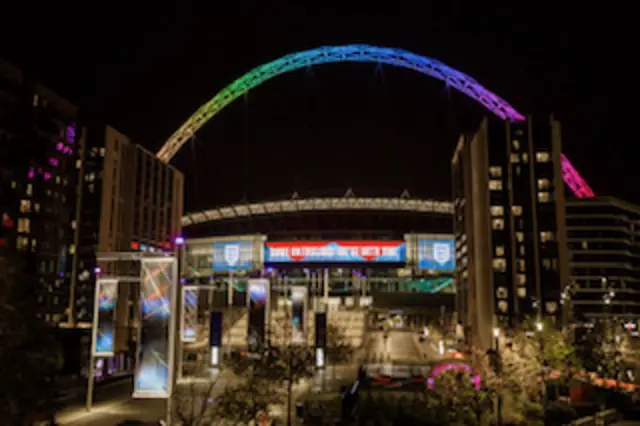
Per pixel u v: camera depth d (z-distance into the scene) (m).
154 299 43.53
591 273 155.50
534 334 76.81
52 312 113.62
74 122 125.94
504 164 127.88
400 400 49.69
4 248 40.84
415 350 111.81
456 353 98.88
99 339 58.00
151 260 43.94
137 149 144.25
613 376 73.50
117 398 66.75
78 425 52.00
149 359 43.16
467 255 143.00
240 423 44.47
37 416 36.38
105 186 131.88
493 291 123.06
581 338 79.50
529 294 121.56
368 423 45.22
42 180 113.06
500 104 189.25
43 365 36.94
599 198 159.25
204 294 178.50
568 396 54.56
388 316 158.88
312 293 198.50
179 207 171.62
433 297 184.62
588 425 44.88
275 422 47.31
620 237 157.25
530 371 59.53
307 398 59.50
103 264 123.94
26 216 108.06
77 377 73.31
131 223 139.75
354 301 187.25
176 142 199.25
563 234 123.69
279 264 190.38
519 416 49.78
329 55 196.75
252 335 71.75
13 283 38.66
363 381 57.19
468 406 46.59
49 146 116.19
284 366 57.47
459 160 159.50
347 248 188.38
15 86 107.56
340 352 90.12
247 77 198.25
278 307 134.38
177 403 52.16
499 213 126.12
